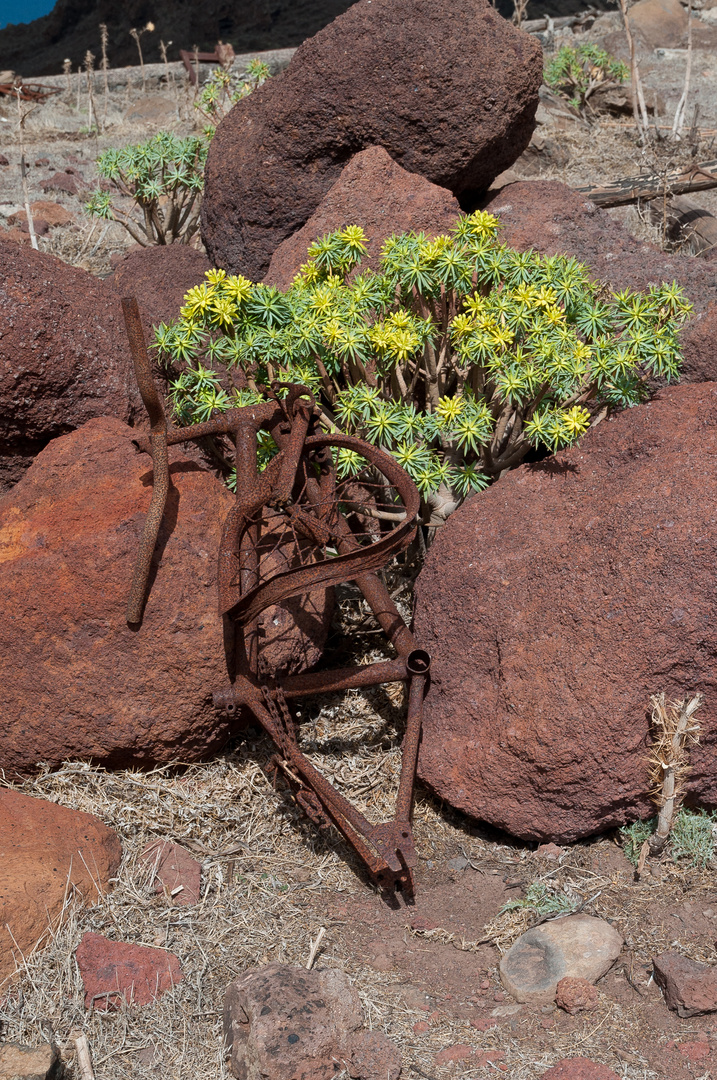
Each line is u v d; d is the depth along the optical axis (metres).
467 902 3.32
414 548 4.62
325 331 4.04
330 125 5.33
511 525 3.69
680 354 4.24
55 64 25.30
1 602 3.52
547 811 3.44
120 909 3.18
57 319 4.21
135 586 3.37
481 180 5.72
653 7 15.38
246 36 24.12
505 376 3.94
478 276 4.31
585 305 4.19
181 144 7.02
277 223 5.57
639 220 7.13
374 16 5.21
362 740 3.89
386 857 3.01
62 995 2.87
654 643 3.23
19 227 8.27
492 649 3.54
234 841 3.54
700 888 3.28
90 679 3.49
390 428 3.97
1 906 2.93
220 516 3.69
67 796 3.58
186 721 3.58
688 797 3.48
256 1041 2.61
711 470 3.37
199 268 5.50
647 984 2.96
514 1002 2.92
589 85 11.34
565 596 3.41
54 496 3.72
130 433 3.91
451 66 5.17
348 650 4.29
